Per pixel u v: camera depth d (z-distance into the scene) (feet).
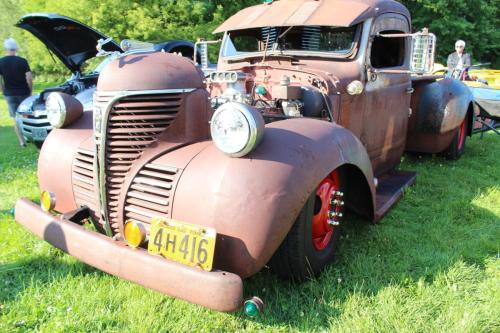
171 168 8.14
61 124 10.44
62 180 9.91
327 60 12.28
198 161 8.02
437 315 8.26
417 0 65.77
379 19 12.59
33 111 24.13
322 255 9.29
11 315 8.31
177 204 7.79
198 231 7.20
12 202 14.65
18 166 20.25
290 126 8.54
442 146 17.84
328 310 8.30
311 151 8.01
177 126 8.72
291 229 8.29
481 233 11.71
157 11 52.39
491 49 76.84
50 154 10.25
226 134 7.42
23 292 9.05
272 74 11.90
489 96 22.09
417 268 9.91
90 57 24.34
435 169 18.02
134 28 49.57
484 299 8.71
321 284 9.12
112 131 8.53
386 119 13.91
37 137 23.67
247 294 8.83
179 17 53.57
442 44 70.03
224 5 55.26
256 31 13.34
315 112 10.75
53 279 9.42
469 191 15.16
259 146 7.74
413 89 16.17
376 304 8.51
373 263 10.00
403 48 14.46
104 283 9.32
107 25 50.52
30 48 74.54
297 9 12.74
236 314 8.30
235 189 7.32
